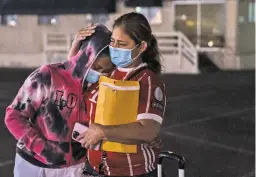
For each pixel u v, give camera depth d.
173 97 13.45
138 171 2.50
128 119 2.36
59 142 2.68
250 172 6.33
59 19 23.95
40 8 17.67
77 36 2.71
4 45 24.97
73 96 2.65
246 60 22.22
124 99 2.35
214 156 7.11
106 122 2.35
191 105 11.98
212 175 6.21
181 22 22.70
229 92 14.41
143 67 2.49
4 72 21.33
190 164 6.69
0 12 18.20
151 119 2.35
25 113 2.69
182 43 21.42
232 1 21.83
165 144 7.86
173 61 21.30
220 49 22.16
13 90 15.03
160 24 22.91
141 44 2.46
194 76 19.42
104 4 17.27
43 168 2.70
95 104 2.58
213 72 21.00
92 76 2.62
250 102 12.46
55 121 2.66
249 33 22.19
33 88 2.66
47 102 2.66
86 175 2.63
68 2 17.31
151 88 2.41
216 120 9.95
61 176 2.72
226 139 8.22
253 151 7.40
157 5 18.50
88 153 2.63
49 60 23.41
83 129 2.60
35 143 2.66
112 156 2.47
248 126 9.32
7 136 8.21
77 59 2.65
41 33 24.45
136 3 18.53
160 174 2.64
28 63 24.64
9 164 6.55
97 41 2.58
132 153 2.45
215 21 22.27
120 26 2.45
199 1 22.31
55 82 2.64
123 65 2.50
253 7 22.12
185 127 9.23
